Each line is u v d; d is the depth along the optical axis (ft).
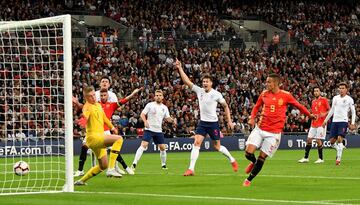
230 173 106.32
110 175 95.40
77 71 220.43
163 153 122.11
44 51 187.93
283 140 209.36
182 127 205.36
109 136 82.48
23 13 241.55
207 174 104.12
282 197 69.41
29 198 69.21
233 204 61.62
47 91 173.88
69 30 79.61
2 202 65.82
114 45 241.76
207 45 258.78
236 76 245.04
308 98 246.27
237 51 255.91
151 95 218.59
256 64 255.50
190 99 221.87
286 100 81.66
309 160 147.13
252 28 298.97
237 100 233.14
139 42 245.65
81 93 213.87
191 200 65.31
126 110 203.21
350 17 318.65
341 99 129.18
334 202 64.34
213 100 102.12
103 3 268.21
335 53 276.41
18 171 86.79
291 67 260.83
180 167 126.21
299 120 222.48
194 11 283.38
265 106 81.87
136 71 232.53
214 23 282.36
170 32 259.80
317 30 301.43
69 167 77.10
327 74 264.72
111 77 223.30
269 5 309.42
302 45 272.92
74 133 179.42
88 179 85.61
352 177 96.58
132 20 265.34
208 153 185.98
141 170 117.19
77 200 66.44
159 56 242.58
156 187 81.92
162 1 278.87
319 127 135.64
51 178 94.84
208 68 243.81
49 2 254.27
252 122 83.51
